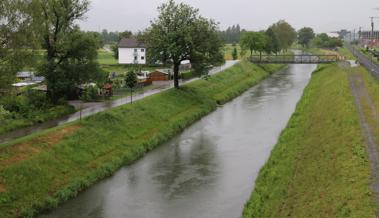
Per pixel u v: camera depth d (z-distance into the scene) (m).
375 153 29.22
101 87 63.00
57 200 32.09
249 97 82.12
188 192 34.62
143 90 70.75
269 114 64.56
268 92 88.44
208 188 35.34
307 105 61.59
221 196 33.62
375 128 35.88
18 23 37.78
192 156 44.09
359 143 31.48
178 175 38.56
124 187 35.88
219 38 73.31
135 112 53.69
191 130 55.50
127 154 42.94
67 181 35.12
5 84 36.81
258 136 51.44
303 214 23.67
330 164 29.28
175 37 68.56
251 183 36.09
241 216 29.83
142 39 73.50
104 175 38.22
